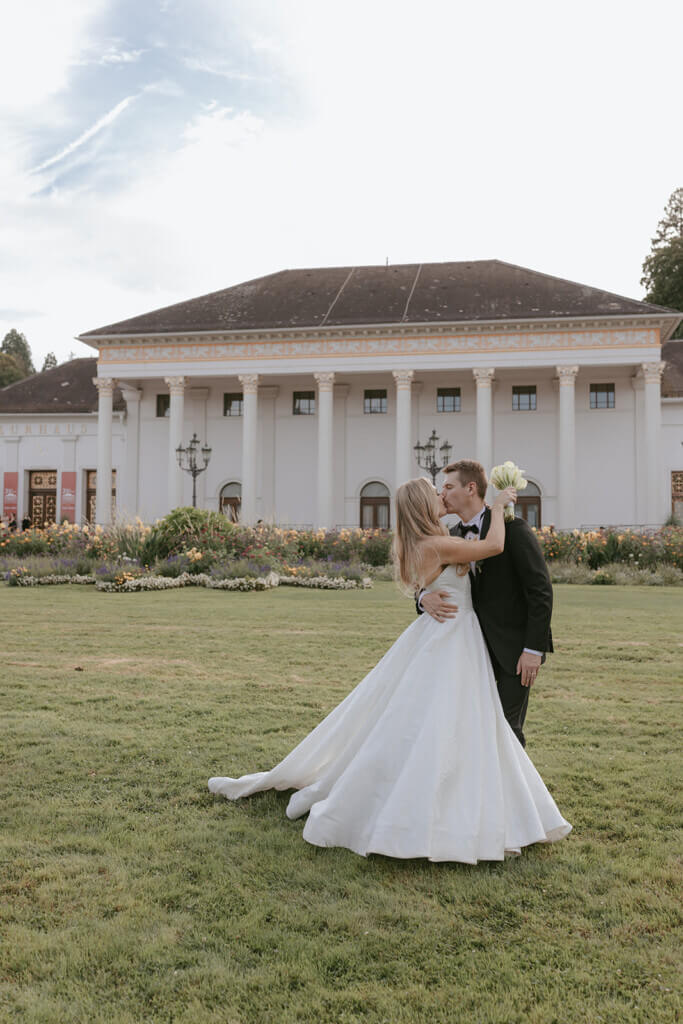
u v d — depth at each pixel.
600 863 3.56
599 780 4.71
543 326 37.81
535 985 2.65
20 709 6.44
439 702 3.55
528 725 6.06
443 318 38.59
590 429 40.59
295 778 4.25
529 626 3.72
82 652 9.34
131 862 3.56
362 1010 2.53
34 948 2.85
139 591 17.70
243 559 20.27
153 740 5.50
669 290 57.56
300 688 7.32
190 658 8.95
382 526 42.19
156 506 44.34
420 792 3.41
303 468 42.94
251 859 3.57
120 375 41.12
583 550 25.80
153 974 2.72
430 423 41.81
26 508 46.62
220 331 39.62
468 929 2.99
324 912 3.11
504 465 3.94
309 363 39.66
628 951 2.85
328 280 45.06
